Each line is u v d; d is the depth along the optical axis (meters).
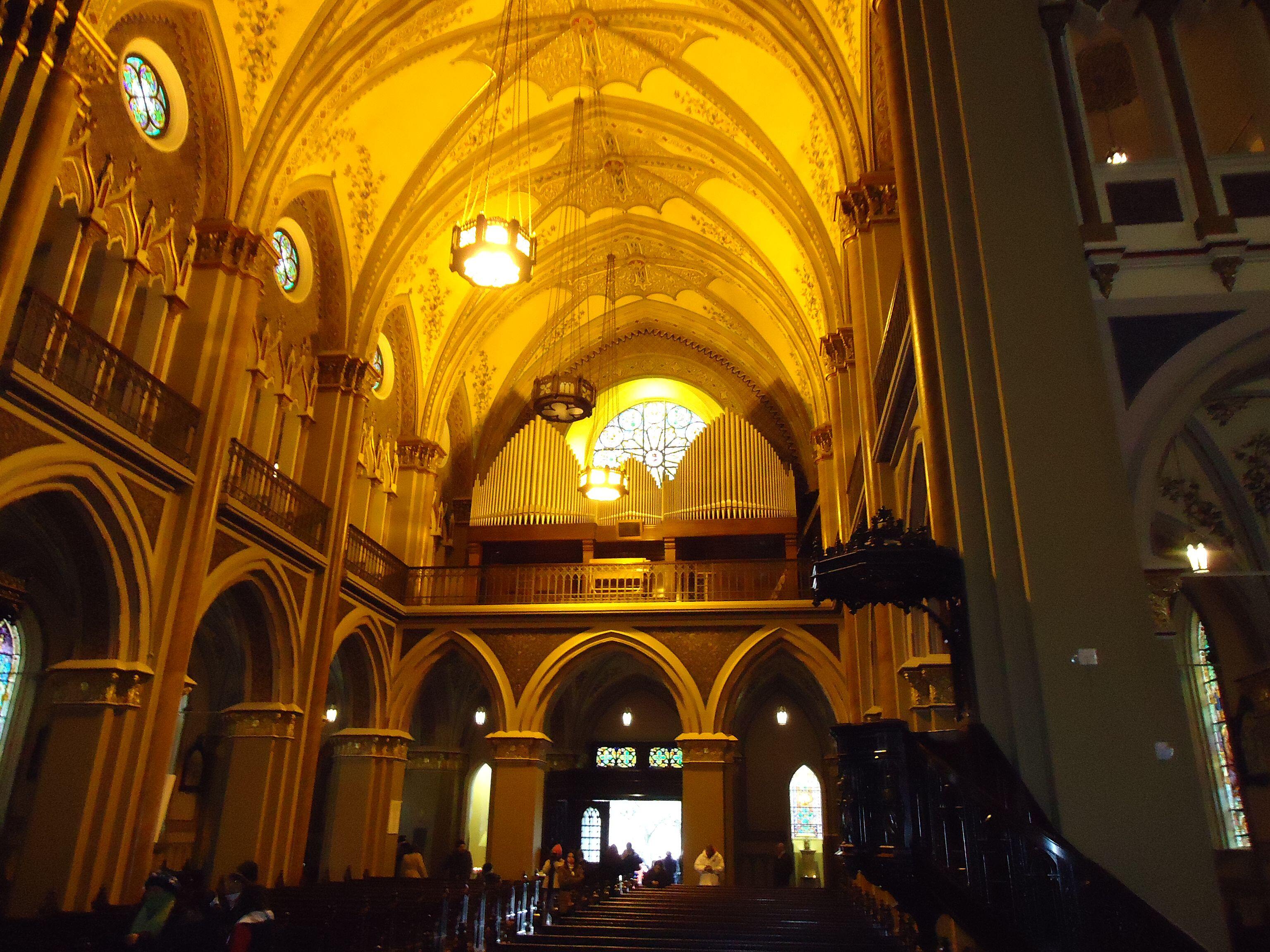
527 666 20.41
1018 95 7.77
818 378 21.34
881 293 13.32
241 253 14.88
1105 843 5.92
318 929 8.77
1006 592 6.77
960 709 7.14
